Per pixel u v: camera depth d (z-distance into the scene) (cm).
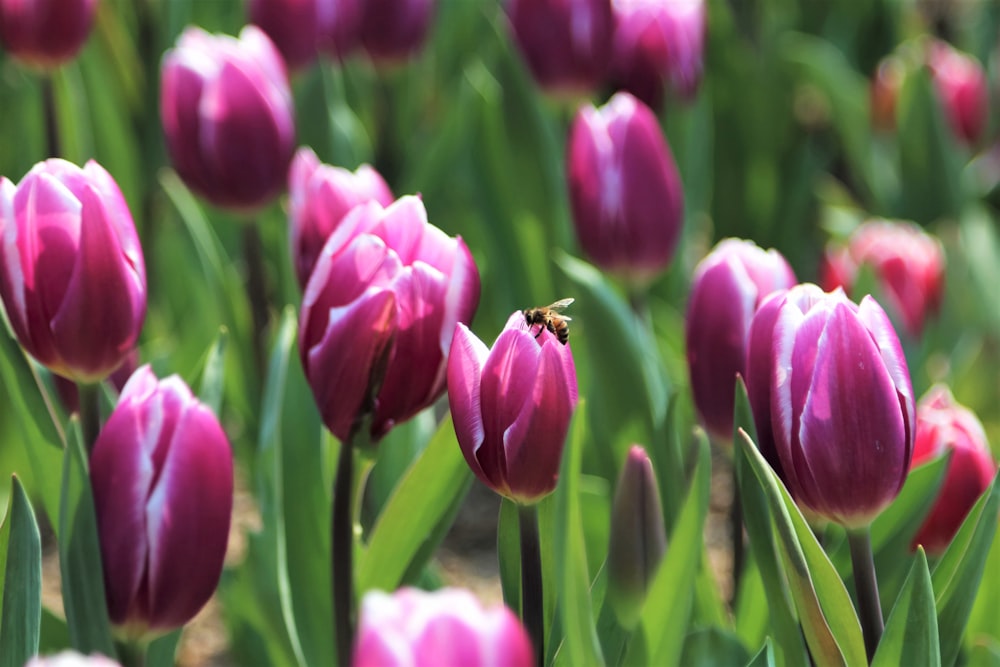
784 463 83
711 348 94
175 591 83
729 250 94
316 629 99
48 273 85
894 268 117
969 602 87
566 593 79
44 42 118
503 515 86
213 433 83
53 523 92
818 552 83
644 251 111
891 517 95
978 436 98
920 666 83
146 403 83
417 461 93
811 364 82
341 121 129
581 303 104
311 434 99
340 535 90
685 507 83
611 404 105
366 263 85
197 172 110
